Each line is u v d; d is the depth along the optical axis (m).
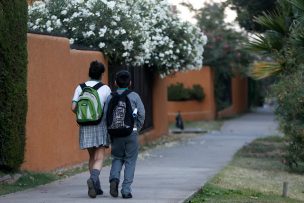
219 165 26.97
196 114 60.41
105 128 17.59
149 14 32.38
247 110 82.62
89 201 16.89
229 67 60.78
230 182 22.16
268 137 42.81
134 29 29.02
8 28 18.73
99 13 28.42
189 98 59.62
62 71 23.97
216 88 63.00
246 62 59.50
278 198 20.06
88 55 26.77
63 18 28.62
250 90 86.88
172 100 58.34
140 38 29.41
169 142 38.22
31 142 21.28
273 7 34.75
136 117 17.39
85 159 26.30
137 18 29.98
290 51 26.11
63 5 28.69
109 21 28.56
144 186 19.95
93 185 17.41
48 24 27.77
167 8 34.22
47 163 22.53
